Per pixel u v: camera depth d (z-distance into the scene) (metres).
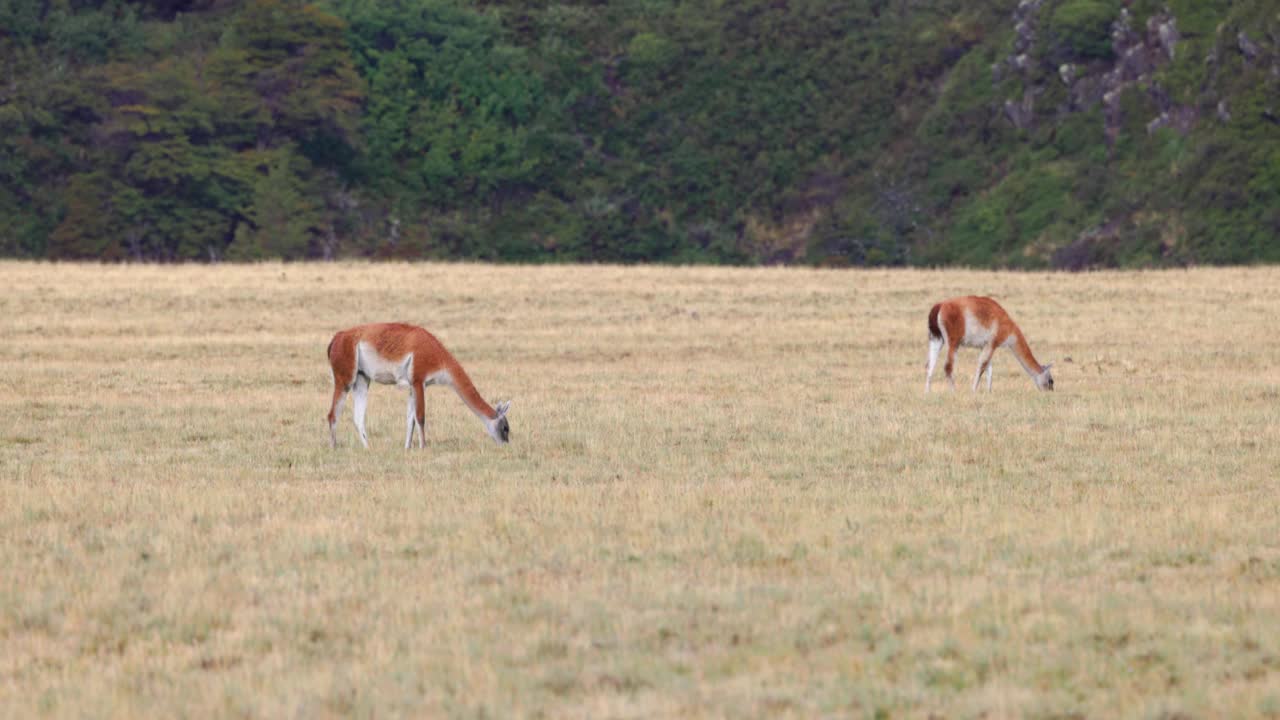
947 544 48.94
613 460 67.56
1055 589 42.91
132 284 172.25
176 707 33.88
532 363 117.81
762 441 73.00
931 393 92.50
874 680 35.38
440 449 71.50
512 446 72.06
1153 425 77.38
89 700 34.25
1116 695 34.19
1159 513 53.16
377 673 36.09
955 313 91.31
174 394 96.56
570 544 48.97
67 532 51.62
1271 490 58.59
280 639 39.00
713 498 56.84
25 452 71.62
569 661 36.97
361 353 70.50
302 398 93.38
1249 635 38.25
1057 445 70.62
